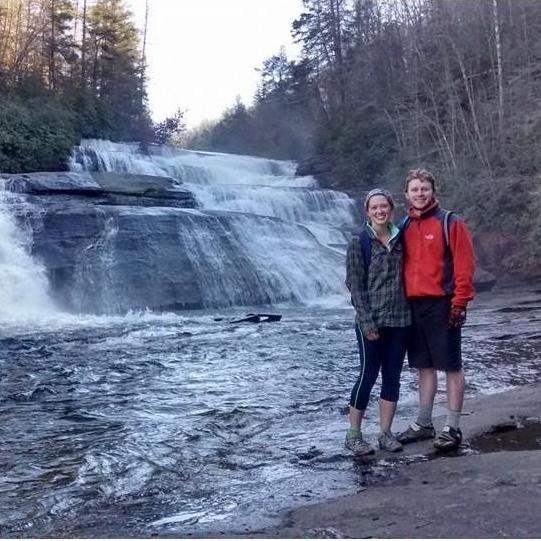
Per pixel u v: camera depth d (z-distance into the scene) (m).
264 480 4.20
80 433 5.63
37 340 11.45
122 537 3.30
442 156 31.09
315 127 47.69
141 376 8.27
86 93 37.19
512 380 7.41
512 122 27.25
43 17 41.78
